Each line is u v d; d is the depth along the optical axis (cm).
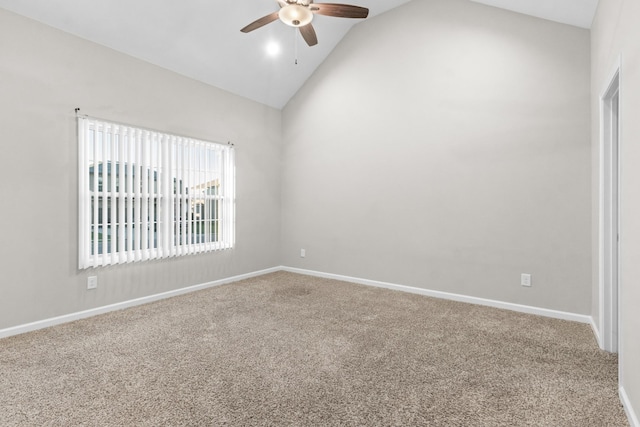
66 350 243
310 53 456
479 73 357
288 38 417
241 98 464
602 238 250
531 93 329
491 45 350
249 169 479
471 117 362
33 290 283
